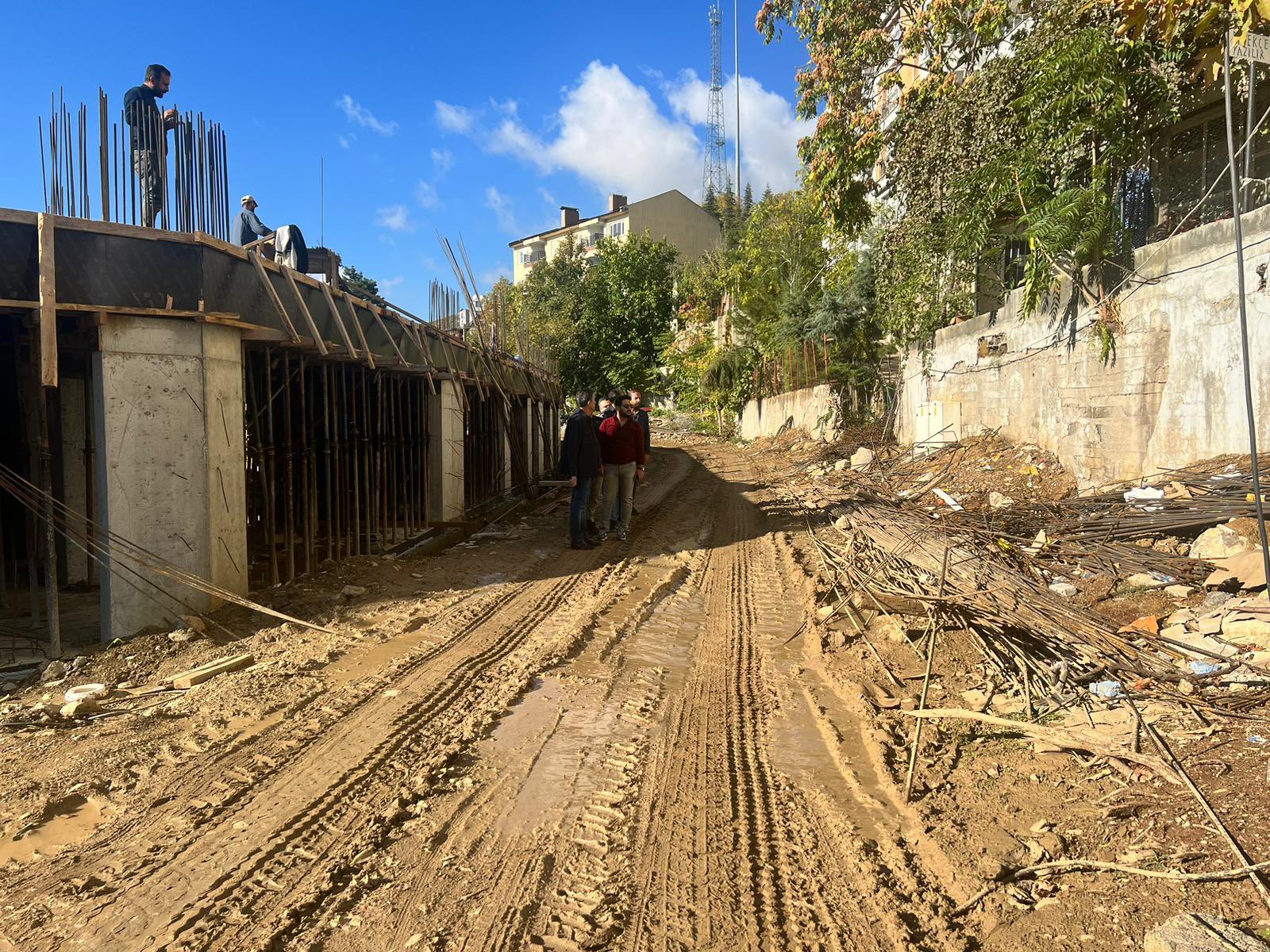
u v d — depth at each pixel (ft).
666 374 137.59
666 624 22.74
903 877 10.05
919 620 20.51
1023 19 38.83
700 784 12.84
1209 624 17.21
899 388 60.34
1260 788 11.00
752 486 57.57
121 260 20.31
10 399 28.22
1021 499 33.01
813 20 49.49
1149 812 10.97
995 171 35.60
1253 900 8.86
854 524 34.32
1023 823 11.22
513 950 8.75
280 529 31.12
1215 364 26.20
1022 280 39.96
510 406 52.44
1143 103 31.81
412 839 11.13
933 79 42.60
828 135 48.37
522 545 35.47
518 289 135.85
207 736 14.55
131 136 23.88
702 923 9.23
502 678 17.87
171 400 21.30
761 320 104.01
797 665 18.93
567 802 12.23
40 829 11.35
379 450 32.65
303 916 9.36
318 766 13.32
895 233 49.08
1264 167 31.55
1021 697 15.67
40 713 15.58
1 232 18.85
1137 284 29.91
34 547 22.36
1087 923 8.86
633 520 42.09
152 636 20.35
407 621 22.33
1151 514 24.32
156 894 9.75
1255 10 16.37
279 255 31.68
